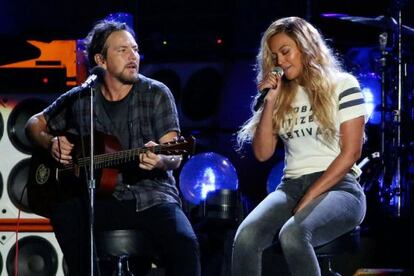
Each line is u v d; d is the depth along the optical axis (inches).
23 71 446.9
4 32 621.0
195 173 470.3
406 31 559.2
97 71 370.0
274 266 410.9
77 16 628.1
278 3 606.2
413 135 556.7
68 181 391.5
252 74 562.3
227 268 422.9
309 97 359.3
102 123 398.0
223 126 553.0
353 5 621.9
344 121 351.3
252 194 546.9
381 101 551.2
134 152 371.2
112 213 385.1
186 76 553.9
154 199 383.6
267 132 366.9
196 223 446.3
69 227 384.5
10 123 446.3
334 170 344.5
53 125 411.8
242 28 602.5
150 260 425.7
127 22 519.2
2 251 446.0
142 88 396.8
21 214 446.9
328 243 356.2
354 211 346.9
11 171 446.9
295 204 355.3
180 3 614.5
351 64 576.7
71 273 383.6
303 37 360.5
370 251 420.5
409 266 418.6
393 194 504.7
